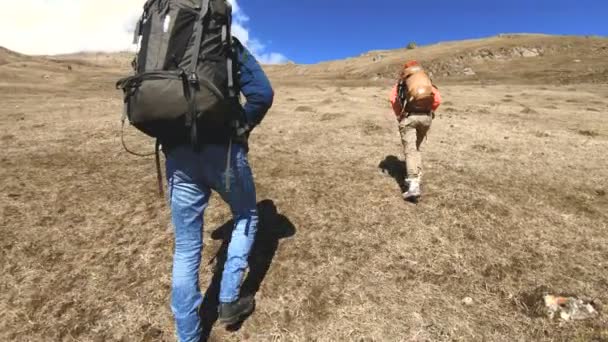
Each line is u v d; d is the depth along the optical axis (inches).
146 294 144.3
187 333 114.7
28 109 558.3
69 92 1003.3
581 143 318.0
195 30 96.6
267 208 197.9
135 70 102.1
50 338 129.1
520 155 280.2
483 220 181.6
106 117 462.6
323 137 335.6
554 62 2162.9
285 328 128.1
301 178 234.1
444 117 478.0
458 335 123.1
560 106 657.6
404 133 198.5
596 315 128.0
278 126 385.7
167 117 96.3
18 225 187.2
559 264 153.6
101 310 138.3
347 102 625.3
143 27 103.9
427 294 140.1
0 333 131.4
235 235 122.3
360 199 203.8
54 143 321.1
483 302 136.3
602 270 149.9
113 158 278.4
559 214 189.9
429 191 210.2
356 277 148.5
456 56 2479.1
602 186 223.8
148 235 178.9
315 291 142.3
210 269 156.2
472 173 240.2
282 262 157.5
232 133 105.9
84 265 161.0
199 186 110.0
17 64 2842.0
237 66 103.1
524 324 126.9
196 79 94.5
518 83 1437.0
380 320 129.2
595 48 2426.2
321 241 169.8
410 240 168.9
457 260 156.3
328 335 124.7
